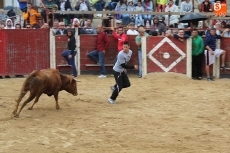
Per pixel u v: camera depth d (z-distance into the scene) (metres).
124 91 16.12
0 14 26.14
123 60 13.77
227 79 19.34
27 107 13.32
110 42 20.31
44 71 12.48
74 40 19.66
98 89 16.58
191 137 10.29
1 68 20.02
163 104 13.88
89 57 20.34
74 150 9.28
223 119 11.98
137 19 22.84
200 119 11.98
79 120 11.82
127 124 11.42
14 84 17.86
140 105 13.76
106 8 24.48
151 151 9.23
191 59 19.31
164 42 19.48
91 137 10.24
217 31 20.09
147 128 11.05
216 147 9.54
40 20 21.97
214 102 14.13
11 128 10.99
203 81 18.69
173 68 19.55
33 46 20.22
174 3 25.23
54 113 12.57
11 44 20.06
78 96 15.18
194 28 19.52
